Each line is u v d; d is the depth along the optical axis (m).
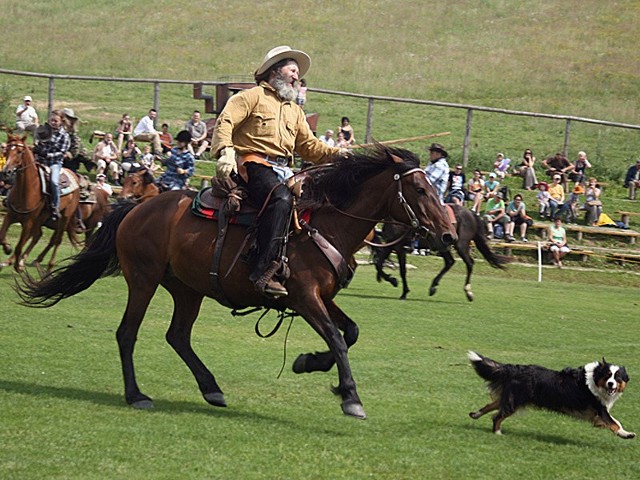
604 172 40.12
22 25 60.78
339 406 10.21
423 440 8.95
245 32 61.50
